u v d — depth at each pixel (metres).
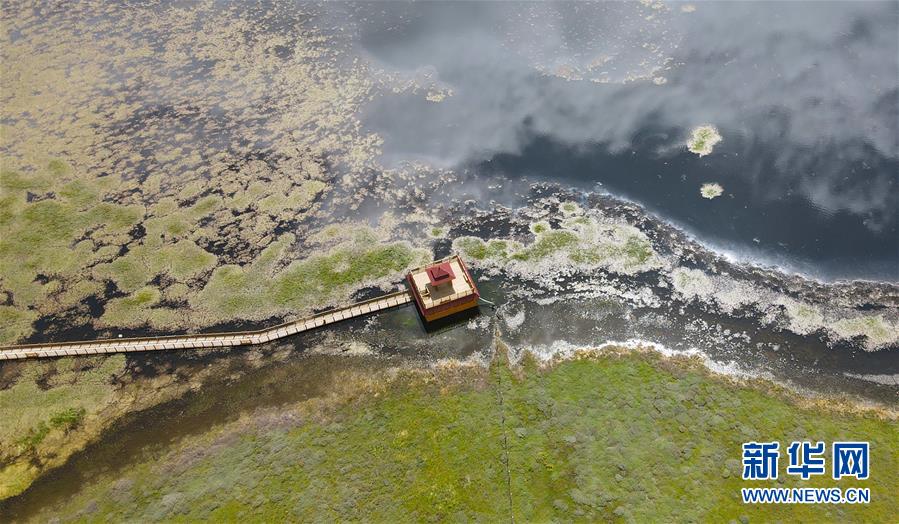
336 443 42.50
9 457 42.97
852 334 46.72
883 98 65.44
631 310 49.09
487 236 55.09
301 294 51.75
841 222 54.62
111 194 60.81
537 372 45.56
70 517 39.91
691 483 39.38
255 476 41.12
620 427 42.16
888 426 41.50
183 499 40.25
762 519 37.62
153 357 48.22
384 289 51.59
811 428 41.59
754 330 47.38
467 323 48.78
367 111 68.06
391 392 45.00
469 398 44.28
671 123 64.62
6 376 47.50
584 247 53.59
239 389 45.88
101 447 43.28
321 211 58.19
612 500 38.88
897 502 37.88
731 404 43.06
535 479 40.06
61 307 52.12
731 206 56.44
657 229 54.84
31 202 60.53
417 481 40.34
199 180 61.59
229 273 53.66
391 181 60.59
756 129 63.31
